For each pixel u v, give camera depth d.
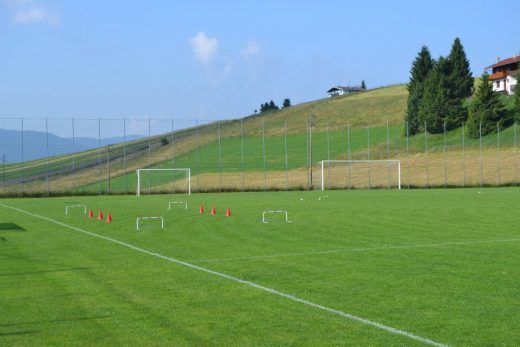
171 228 24.00
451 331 8.74
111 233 22.31
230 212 31.83
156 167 70.38
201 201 43.75
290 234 21.55
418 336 8.48
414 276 13.05
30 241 19.95
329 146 82.25
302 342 8.24
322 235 21.17
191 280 12.72
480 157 70.25
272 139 84.88
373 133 88.94
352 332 8.70
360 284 12.17
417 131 85.88
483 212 30.84
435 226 24.00
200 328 8.97
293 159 77.62
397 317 9.53
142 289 11.80
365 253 16.64
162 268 14.29
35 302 10.70
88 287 12.03
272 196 50.66
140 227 24.50
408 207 34.78
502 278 12.79
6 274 13.56
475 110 78.62
